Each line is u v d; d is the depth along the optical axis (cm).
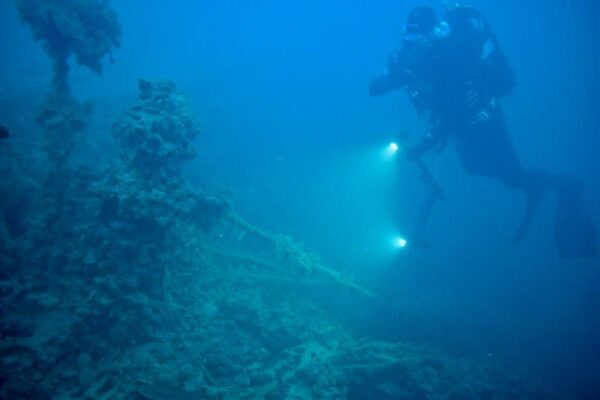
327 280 789
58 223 492
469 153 767
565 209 875
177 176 499
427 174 734
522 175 823
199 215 521
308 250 1123
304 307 737
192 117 517
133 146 470
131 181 442
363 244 1342
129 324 433
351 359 577
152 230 454
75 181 518
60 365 390
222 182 559
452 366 636
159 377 407
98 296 420
